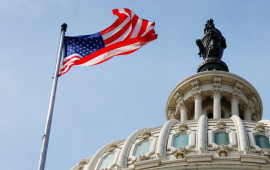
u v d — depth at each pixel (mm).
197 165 43500
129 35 38000
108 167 47094
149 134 48938
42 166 30234
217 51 65438
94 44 37094
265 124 50406
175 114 62406
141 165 44719
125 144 48500
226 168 43219
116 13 38500
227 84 60719
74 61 36125
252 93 61250
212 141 46469
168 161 44156
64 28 35656
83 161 51156
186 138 47438
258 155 44281
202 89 60375
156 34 38312
